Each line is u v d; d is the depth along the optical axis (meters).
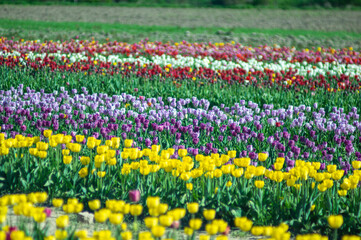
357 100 17.48
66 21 56.91
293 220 7.40
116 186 8.66
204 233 7.09
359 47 38.25
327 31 53.22
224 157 8.22
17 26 45.91
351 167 9.85
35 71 19.59
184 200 7.75
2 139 8.66
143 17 66.19
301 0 101.31
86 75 19.80
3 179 8.44
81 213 7.44
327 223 7.35
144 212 7.78
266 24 60.03
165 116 12.91
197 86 18.70
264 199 7.69
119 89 18.19
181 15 70.56
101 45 30.05
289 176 7.82
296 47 37.69
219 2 102.06
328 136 13.20
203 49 29.72
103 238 4.79
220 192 7.70
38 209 5.27
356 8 91.25
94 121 11.88
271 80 19.31
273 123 12.88
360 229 7.27
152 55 27.17
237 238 6.98
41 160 8.69
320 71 23.36
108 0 95.06
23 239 4.59
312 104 17.16
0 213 5.39
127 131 10.95
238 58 26.72
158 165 7.95
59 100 15.23
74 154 8.86
